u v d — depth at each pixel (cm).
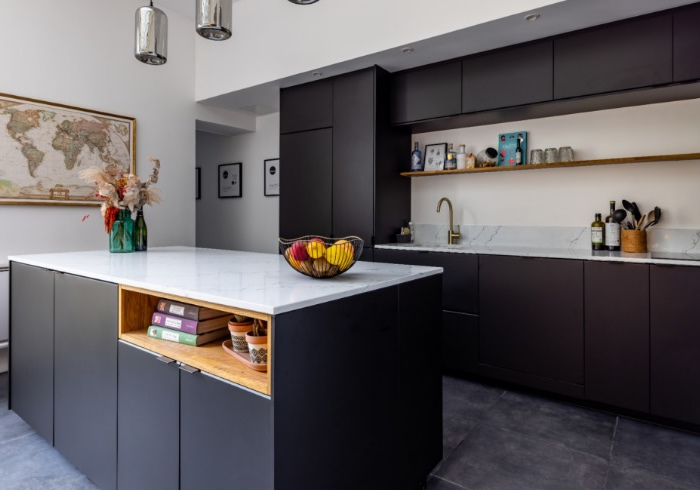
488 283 276
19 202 305
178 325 146
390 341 145
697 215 260
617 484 174
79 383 173
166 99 403
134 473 148
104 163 354
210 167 548
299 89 374
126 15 371
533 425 226
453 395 267
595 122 292
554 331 253
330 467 121
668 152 268
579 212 300
